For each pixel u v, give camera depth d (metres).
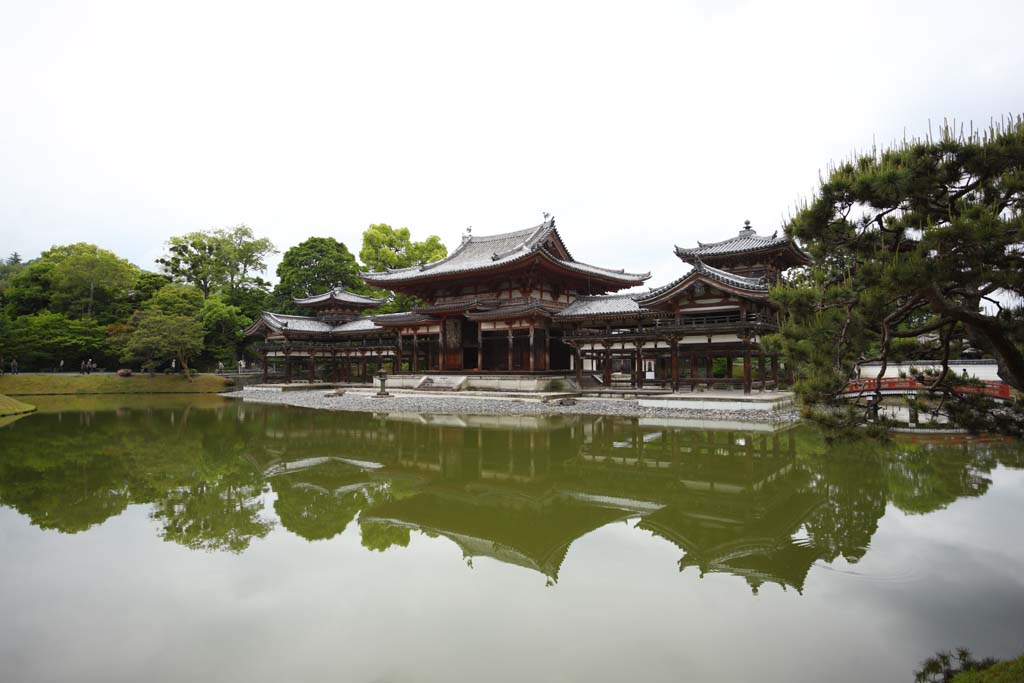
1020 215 5.84
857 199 7.78
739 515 12.98
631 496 14.90
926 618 7.86
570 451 21.20
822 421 8.84
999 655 6.84
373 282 53.69
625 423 28.22
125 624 7.85
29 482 16.66
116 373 58.16
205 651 7.09
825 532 11.63
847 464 18.08
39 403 44.69
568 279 49.19
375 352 57.59
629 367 51.44
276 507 14.09
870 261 7.48
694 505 13.90
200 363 65.25
